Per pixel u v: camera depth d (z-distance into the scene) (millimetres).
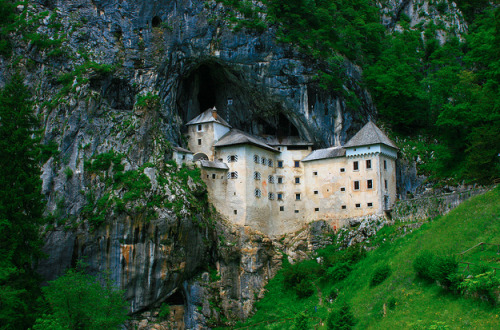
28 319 48562
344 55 84562
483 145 58000
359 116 81000
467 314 37781
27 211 55156
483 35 71938
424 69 96688
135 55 76938
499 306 36312
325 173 77812
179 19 78750
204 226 70562
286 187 81188
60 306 44500
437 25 107312
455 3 113000
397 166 78000
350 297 55094
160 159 71500
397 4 113500
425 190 73062
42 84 72500
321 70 80875
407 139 81625
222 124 82062
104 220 64500
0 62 74125
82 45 75438
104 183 67750
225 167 77312
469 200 54062
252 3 81438
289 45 80500
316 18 85625
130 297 64375
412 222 64375
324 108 80500
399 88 82312
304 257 74125
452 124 69625
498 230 45281
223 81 85875
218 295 69688
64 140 68688
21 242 52406
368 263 59406
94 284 48750
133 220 64625
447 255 43719
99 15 77438
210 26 78938
